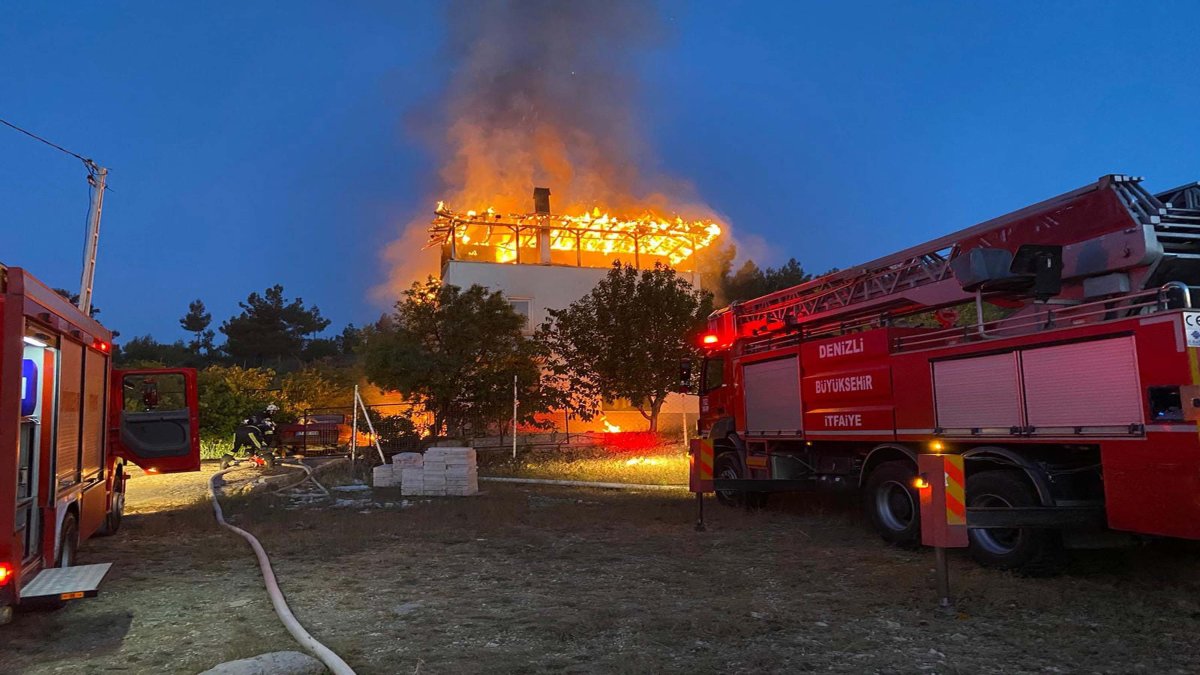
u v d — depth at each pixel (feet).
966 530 18.75
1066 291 23.59
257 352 175.42
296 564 24.53
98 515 26.27
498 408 65.72
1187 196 22.39
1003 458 21.91
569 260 92.12
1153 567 21.67
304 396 90.17
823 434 29.68
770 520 32.19
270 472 57.21
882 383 26.61
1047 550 20.66
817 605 18.89
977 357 22.93
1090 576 21.15
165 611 19.01
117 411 31.40
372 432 55.98
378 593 20.70
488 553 26.16
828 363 29.50
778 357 32.73
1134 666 14.43
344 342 197.77
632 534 29.50
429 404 66.08
